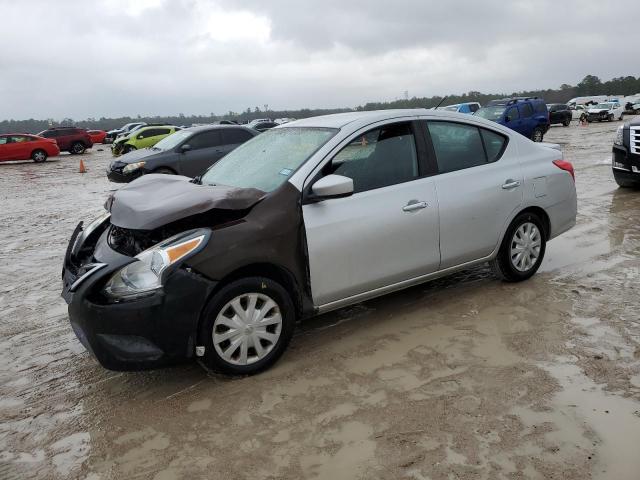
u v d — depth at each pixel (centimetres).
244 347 356
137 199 382
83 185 1641
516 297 475
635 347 377
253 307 356
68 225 959
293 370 368
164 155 1214
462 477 258
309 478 264
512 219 482
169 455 288
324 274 379
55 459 289
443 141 450
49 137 3353
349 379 353
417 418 306
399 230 408
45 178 1925
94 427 317
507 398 322
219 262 335
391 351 388
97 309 319
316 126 433
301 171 381
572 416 301
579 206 852
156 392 352
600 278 513
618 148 952
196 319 334
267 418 315
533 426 294
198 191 377
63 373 386
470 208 447
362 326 433
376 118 421
